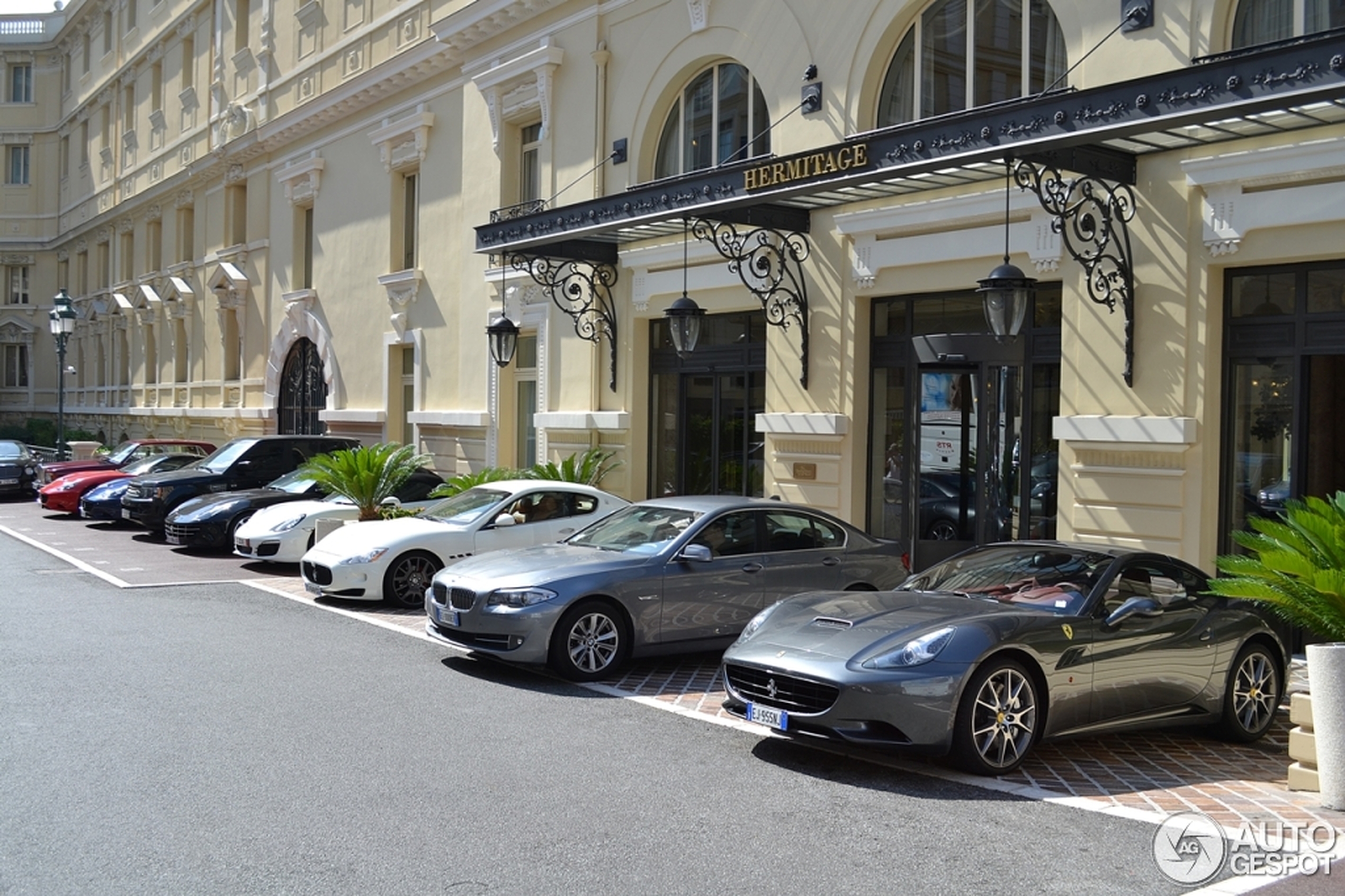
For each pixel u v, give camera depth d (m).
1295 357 10.05
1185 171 10.34
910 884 5.07
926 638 6.77
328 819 5.72
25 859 5.13
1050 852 5.54
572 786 6.40
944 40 13.08
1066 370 11.39
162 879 4.92
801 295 14.02
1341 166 9.40
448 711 8.05
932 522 12.94
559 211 15.04
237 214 31.31
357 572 12.28
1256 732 7.99
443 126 21.69
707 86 16.14
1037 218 11.59
